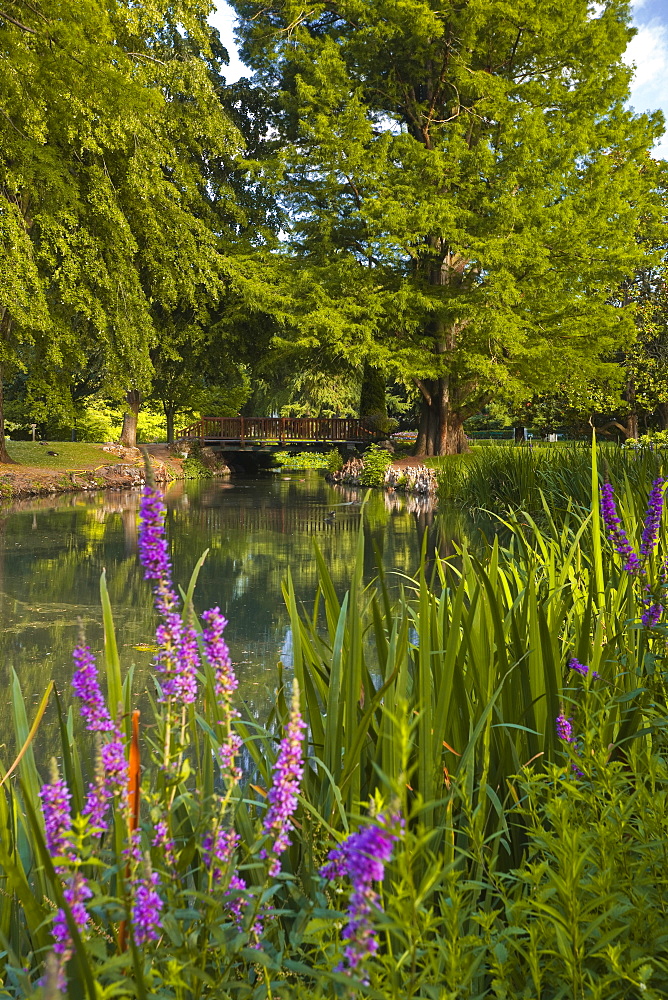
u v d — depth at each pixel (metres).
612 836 1.17
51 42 14.20
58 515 13.45
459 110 23.03
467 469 16.56
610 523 2.28
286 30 24.77
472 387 25.23
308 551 9.05
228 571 7.70
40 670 4.38
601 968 1.15
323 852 1.30
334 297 23.36
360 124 21.28
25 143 15.02
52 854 0.92
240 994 1.02
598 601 2.30
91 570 7.84
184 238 20.17
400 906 0.81
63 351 18.20
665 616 2.00
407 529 11.14
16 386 33.78
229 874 1.04
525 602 2.06
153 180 18.38
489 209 21.19
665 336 24.86
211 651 1.19
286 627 5.35
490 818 1.63
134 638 5.09
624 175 24.30
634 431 27.95
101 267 16.67
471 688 1.88
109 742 1.11
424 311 23.27
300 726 1.04
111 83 14.55
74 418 21.19
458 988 0.94
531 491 11.46
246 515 13.73
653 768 1.46
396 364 21.66
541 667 1.81
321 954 1.15
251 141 29.69
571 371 22.91
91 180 16.84
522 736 1.79
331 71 22.06
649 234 25.73
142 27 17.78
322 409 44.44
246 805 1.55
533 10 21.80
